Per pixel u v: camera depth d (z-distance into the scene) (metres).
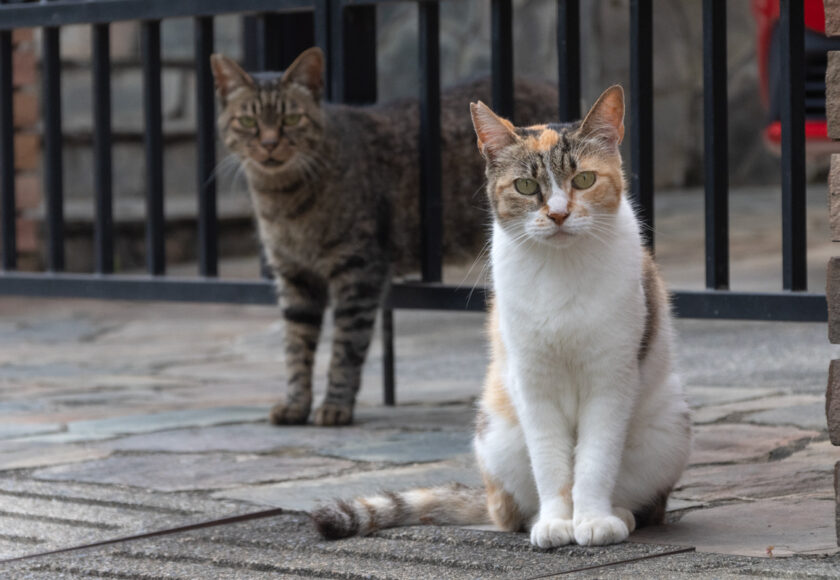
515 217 3.66
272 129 5.89
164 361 8.42
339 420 5.81
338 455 4.97
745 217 14.61
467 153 6.82
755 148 18.27
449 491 3.91
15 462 4.90
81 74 13.76
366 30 6.39
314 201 5.95
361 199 6.09
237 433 5.59
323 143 5.95
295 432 5.62
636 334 3.56
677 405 3.79
